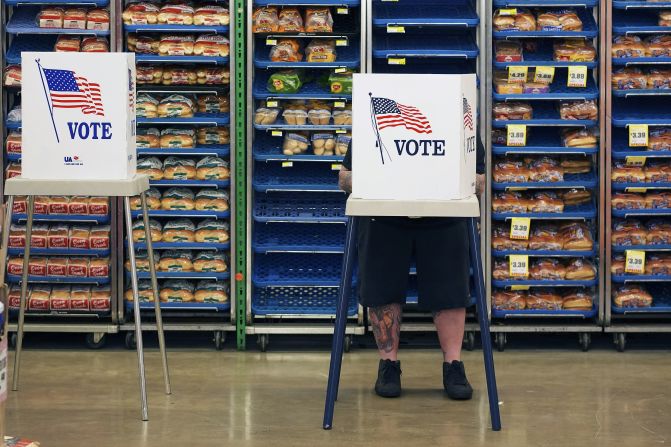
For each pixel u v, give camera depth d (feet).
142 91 20.45
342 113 20.39
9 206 15.65
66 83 15.11
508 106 20.17
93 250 20.12
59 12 20.06
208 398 16.87
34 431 15.07
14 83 20.17
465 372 18.48
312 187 20.25
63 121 15.17
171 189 20.57
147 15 20.07
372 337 21.47
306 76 21.03
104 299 20.25
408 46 20.42
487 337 15.05
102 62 15.10
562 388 17.53
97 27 20.10
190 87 20.52
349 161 16.44
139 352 15.53
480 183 16.70
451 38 20.83
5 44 20.43
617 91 20.08
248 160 20.22
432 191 14.24
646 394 17.17
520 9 20.29
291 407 16.34
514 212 20.22
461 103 14.15
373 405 16.43
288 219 20.27
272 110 20.39
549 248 20.29
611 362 19.45
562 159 20.65
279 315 20.30
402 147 14.19
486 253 20.25
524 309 20.31
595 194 20.68
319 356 19.86
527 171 20.21
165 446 14.42
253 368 18.90
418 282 16.51
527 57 20.47
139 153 20.26
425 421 15.56
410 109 14.16
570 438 14.79
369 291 16.57
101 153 15.23
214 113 20.74
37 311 20.31
